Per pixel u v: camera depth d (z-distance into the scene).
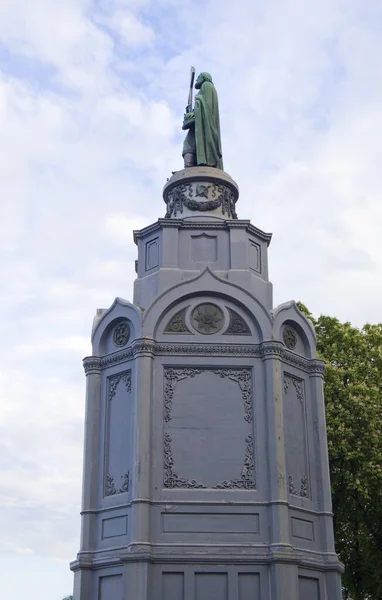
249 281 21.09
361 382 31.58
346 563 31.19
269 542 18.12
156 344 19.78
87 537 19.23
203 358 19.78
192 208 23.00
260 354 19.97
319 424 20.86
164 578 17.69
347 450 29.61
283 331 20.83
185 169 23.67
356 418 30.50
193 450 19.00
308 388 21.20
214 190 23.31
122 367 20.33
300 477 19.81
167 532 18.12
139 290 21.39
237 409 19.45
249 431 19.27
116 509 18.94
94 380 20.80
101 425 20.38
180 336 19.92
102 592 18.50
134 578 17.41
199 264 21.38
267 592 17.66
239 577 17.78
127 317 20.52
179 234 21.66
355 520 31.09
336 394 31.25
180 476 18.73
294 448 19.91
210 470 18.84
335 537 31.11
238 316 20.28
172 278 20.94
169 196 23.89
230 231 21.67
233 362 19.81
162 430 19.11
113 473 19.56
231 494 18.58
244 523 18.31
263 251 22.50
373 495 29.91
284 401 20.03
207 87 24.73
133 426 19.12
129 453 19.22
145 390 19.19
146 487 18.33
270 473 18.72
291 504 19.02
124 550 18.20
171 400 19.42
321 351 33.72
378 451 29.80
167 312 20.19
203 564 17.78
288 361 20.58
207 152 24.03
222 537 18.12
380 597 31.06
